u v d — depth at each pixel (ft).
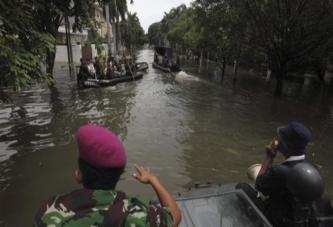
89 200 3.68
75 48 97.60
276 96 52.11
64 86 53.83
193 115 36.19
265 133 29.71
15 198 16.21
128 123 31.48
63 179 18.38
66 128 28.45
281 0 43.80
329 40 41.16
